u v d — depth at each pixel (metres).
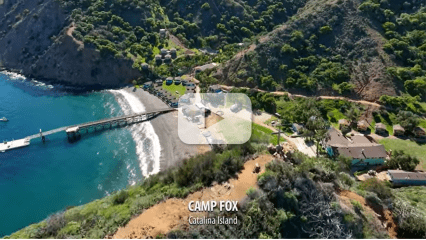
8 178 75.62
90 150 86.75
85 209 44.94
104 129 96.12
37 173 77.44
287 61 109.75
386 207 38.22
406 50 106.62
